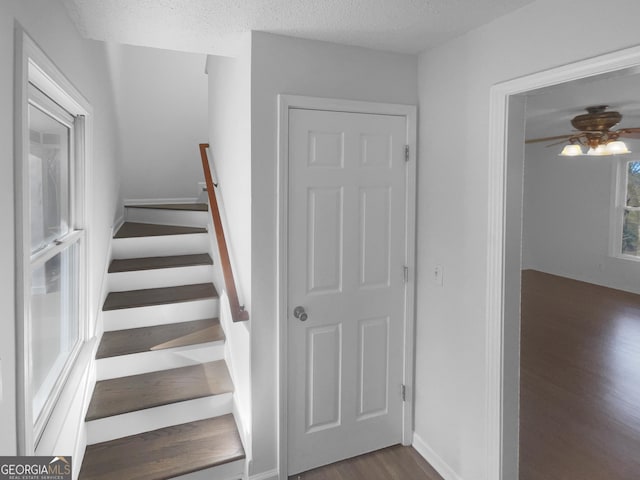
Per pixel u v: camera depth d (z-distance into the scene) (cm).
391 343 248
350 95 225
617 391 321
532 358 386
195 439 228
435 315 234
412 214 244
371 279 240
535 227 787
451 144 217
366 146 232
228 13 183
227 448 222
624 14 139
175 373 261
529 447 251
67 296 211
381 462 240
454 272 217
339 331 234
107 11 180
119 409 222
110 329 277
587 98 316
